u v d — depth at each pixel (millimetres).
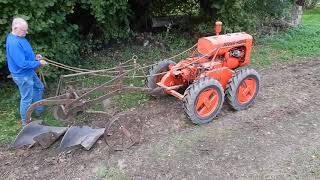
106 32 5078
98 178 2824
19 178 2828
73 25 4312
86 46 5078
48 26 3834
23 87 3295
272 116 3631
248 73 3582
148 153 3086
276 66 4941
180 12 6168
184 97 3336
